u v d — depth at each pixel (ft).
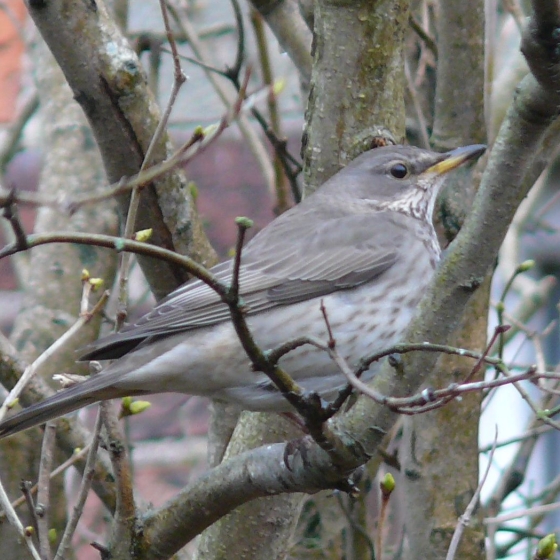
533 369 19.95
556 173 53.78
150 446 52.42
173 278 32.86
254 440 30.42
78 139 41.65
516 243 45.88
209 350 29.63
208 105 56.80
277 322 31.27
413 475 31.68
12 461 34.99
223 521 29.84
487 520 32.60
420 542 31.48
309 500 38.27
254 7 36.06
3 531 32.58
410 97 37.93
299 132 53.62
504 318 38.75
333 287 32.09
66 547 24.64
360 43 29.40
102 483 30.42
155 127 30.17
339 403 20.88
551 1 20.35
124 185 23.09
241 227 18.93
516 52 42.27
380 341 32.04
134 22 55.98
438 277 23.86
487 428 53.36
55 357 37.76
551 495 38.32
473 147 33.14
